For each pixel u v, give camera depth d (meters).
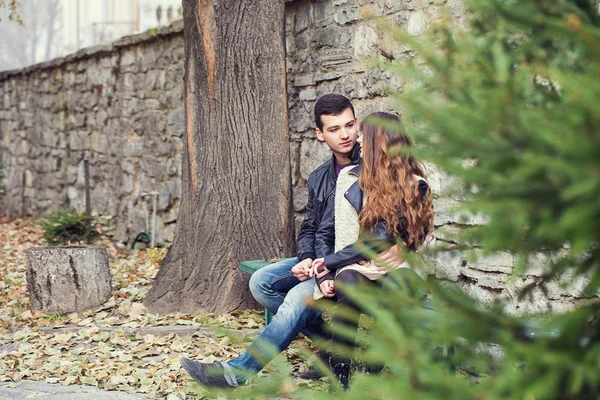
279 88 6.27
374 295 1.36
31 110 14.01
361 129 3.84
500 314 1.30
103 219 9.60
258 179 6.16
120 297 6.47
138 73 10.35
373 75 5.95
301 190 7.13
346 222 3.93
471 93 1.25
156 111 9.95
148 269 7.96
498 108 1.18
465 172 1.21
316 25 6.81
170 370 4.70
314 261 3.97
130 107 10.56
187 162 6.24
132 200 10.52
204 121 6.18
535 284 1.43
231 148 6.15
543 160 1.10
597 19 1.30
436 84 1.32
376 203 3.65
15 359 5.00
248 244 6.09
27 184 14.30
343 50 6.43
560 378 1.22
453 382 1.21
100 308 6.23
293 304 3.98
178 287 6.12
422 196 3.65
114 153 11.02
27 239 11.22
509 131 1.17
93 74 11.62
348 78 6.35
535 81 1.37
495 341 1.28
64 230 8.98
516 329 1.28
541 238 1.24
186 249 6.15
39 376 4.68
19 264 8.86
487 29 1.43
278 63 6.27
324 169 4.43
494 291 4.55
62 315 6.20
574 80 1.16
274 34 6.27
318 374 4.22
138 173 10.38
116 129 10.97
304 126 7.07
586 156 1.06
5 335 5.67
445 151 1.24
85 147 12.01
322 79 6.71
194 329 5.57
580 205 1.09
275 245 6.14
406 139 3.72
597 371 1.15
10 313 6.33
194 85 6.21
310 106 6.96
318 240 4.23
